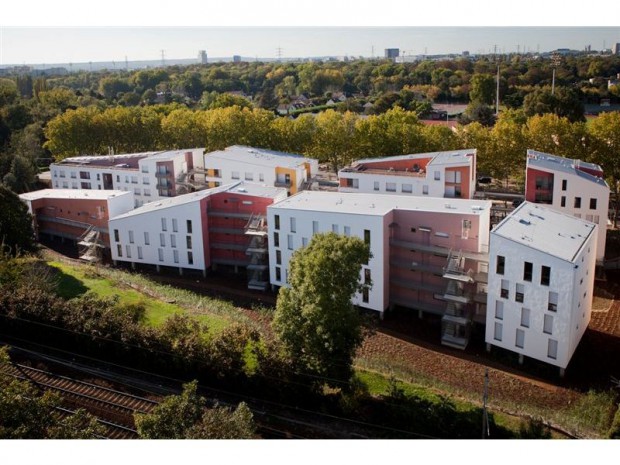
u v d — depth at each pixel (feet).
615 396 170.40
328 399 163.22
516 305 188.24
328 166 454.40
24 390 131.54
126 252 287.69
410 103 636.07
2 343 196.44
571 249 184.24
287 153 396.37
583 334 207.31
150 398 166.61
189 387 133.59
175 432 123.13
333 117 427.33
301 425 155.84
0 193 272.31
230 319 214.69
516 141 347.56
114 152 476.54
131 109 538.47
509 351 196.75
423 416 149.79
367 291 226.99
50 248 319.27
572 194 267.59
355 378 169.68
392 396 161.27
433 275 221.46
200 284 265.13
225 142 431.02
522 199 341.41
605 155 323.78
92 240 303.68
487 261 204.33
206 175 356.79
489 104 632.38
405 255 226.79
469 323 205.46
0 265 222.69
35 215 327.88
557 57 581.53
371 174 320.91
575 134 335.26
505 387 178.29
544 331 183.21
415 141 376.89
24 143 461.78
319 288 160.15
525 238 188.14
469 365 191.83
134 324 187.21
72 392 169.27
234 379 166.91
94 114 484.33
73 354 189.88
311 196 261.03
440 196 305.32
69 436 118.52
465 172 297.53
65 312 193.36
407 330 216.95
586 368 188.65
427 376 183.62
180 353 171.01
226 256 278.05
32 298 199.41
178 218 271.90
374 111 643.45
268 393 164.76
